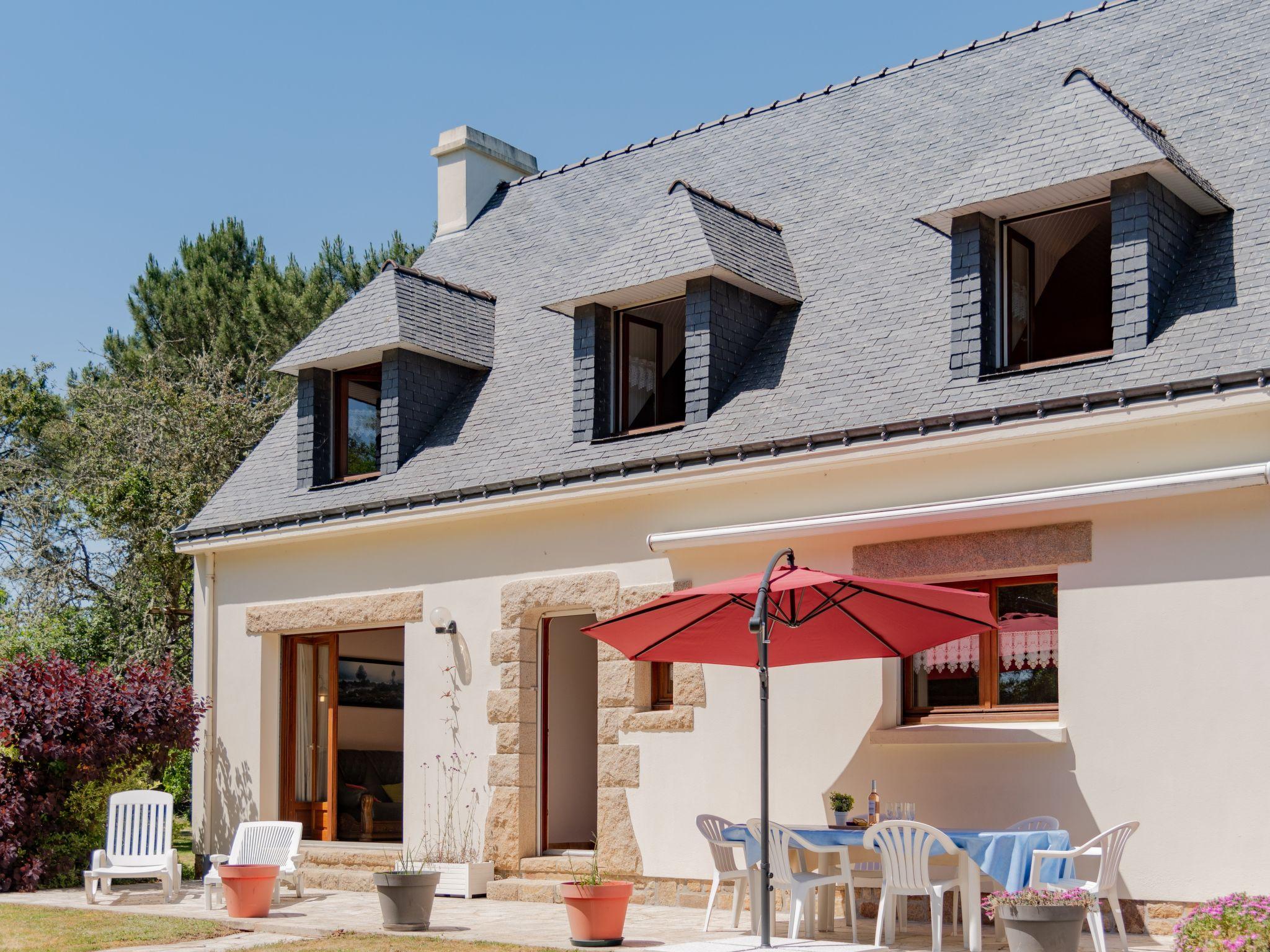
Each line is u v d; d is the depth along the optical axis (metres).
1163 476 13.42
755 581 13.06
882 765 15.41
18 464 40.66
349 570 20.72
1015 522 14.75
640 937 13.94
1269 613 13.09
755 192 21.22
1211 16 18.47
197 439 34.72
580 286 18.78
